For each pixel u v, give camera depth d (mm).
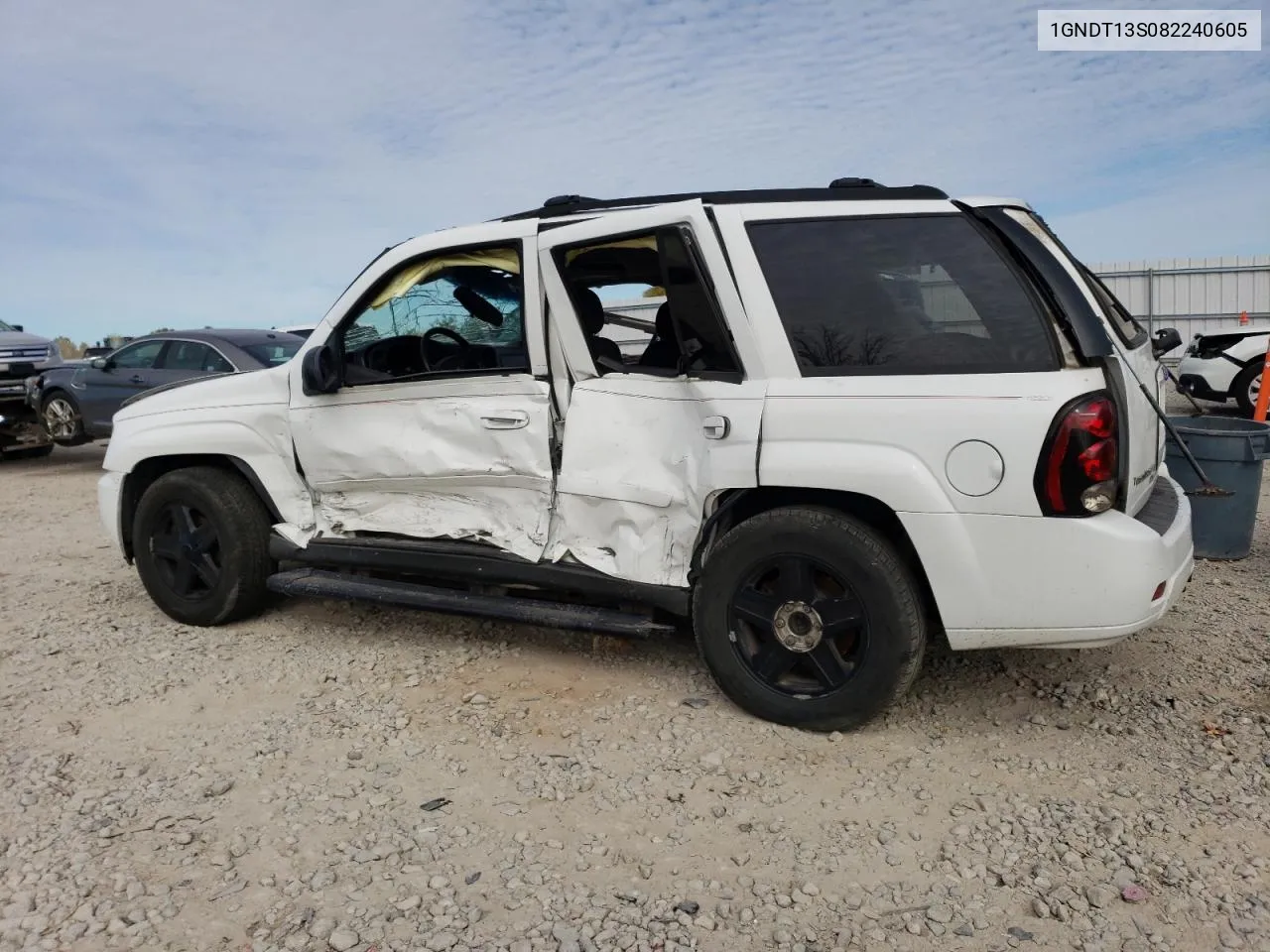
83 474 11469
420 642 4484
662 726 3500
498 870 2670
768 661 3434
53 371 11844
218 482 4637
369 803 3037
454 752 3375
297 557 4477
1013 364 3027
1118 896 2469
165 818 2975
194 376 10180
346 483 4301
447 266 4012
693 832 2832
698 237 3357
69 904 2549
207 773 3270
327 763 3324
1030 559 2992
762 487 3320
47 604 5379
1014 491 2967
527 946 2348
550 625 3744
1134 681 3773
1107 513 2996
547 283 3697
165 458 4910
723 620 3459
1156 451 3863
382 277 4098
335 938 2379
